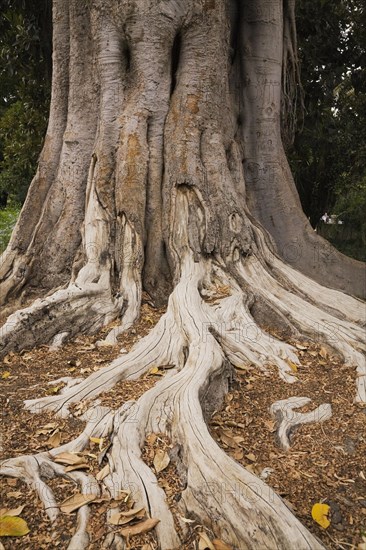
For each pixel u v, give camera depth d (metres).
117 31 6.09
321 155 15.14
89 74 6.42
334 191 16.73
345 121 14.60
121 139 5.93
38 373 4.25
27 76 12.02
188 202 5.67
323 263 6.79
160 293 5.58
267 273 5.46
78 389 3.79
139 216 5.69
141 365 4.10
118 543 2.56
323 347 4.68
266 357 4.36
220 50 6.22
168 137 5.98
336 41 12.06
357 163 15.61
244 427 3.57
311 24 11.38
